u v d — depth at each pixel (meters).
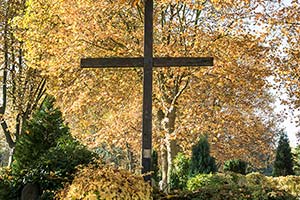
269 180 12.58
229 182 10.20
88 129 18.73
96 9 15.10
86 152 8.32
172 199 8.30
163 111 16.09
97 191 6.37
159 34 16.00
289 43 15.84
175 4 15.25
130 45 14.98
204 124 14.96
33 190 7.68
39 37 16.44
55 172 7.78
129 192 6.49
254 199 8.56
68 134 9.70
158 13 15.74
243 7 15.56
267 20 15.50
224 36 15.23
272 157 31.03
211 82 15.19
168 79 15.09
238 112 18.77
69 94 16.67
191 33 14.93
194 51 14.67
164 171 16.52
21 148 9.09
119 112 16.92
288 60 15.91
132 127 17.42
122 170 6.95
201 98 16.52
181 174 15.64
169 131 15.71
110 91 16.27
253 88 15.29
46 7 16.81
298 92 16.36
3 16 20.56
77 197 6.43
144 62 7.85
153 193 7.93
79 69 15.94
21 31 18.78
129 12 16.22
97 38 14.92
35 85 21.73
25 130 9.22
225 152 25.84
